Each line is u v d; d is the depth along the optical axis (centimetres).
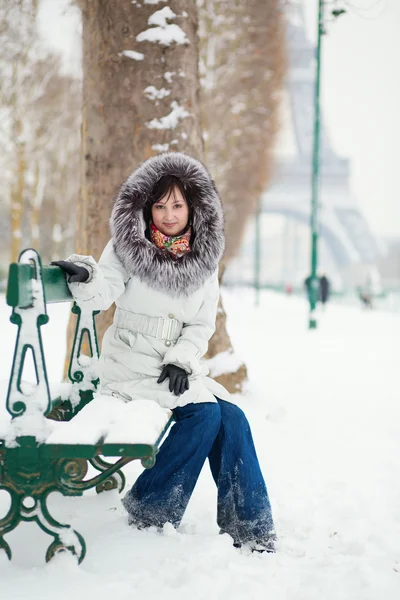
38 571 225
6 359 764
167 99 541
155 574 229
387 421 552
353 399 654
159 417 242
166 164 282
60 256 3841
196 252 276
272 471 390
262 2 1716
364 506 330
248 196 2423
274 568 247
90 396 295
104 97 539
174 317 280
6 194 2792
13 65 2077
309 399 642
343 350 1150
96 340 298
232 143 2206
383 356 1066
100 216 539
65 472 226
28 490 228
